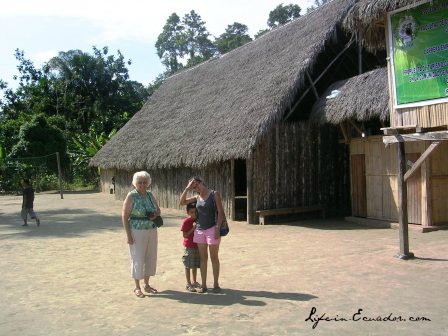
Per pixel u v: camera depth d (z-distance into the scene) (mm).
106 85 44344
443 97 7402
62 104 42969
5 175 31938
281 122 13945
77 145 35656
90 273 7621
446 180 10906
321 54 14289
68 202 22703
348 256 8188
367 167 12406
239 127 13117
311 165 14477
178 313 5422
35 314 5578
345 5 13750
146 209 6211
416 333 4605
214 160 13398
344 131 13102
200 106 17672
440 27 7445
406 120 8023
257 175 13422
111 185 29125
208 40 69625
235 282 6734
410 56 7891
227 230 6273
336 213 14820
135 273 6129
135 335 4785
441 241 9227
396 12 8102
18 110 42844
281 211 13352
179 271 7578
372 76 12000
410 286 6207
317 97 14062
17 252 9664
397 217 11430
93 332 4914
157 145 17547
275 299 5820
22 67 44500
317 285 6402
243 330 4801
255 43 19297
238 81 16625
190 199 6477
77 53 45156
